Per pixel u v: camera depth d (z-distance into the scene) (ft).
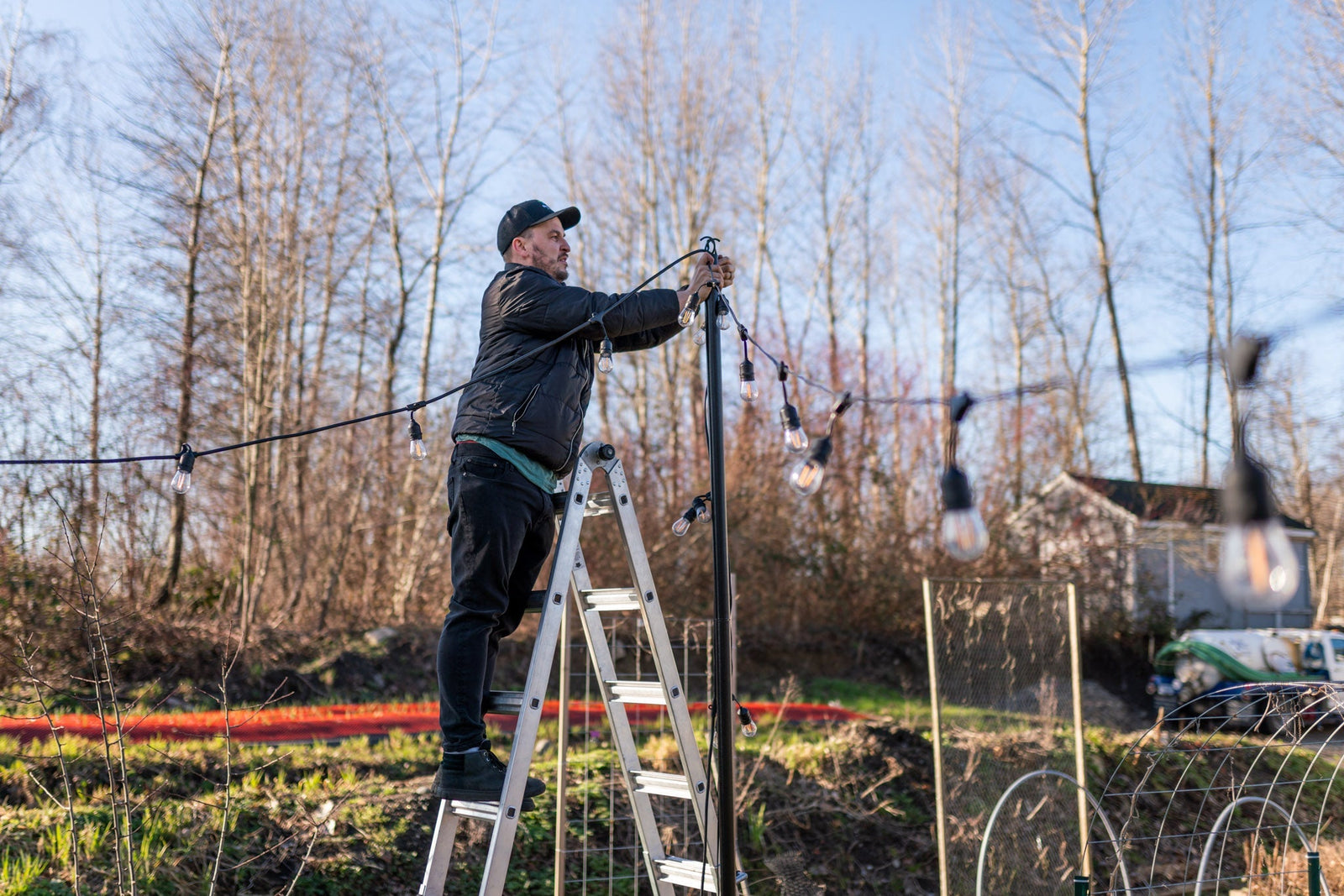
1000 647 20.48
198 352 48.24
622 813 20.10
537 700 9.96
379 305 56.70
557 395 10.37
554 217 11.17
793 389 59.88
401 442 56.85
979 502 58.90
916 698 47.62
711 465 9.91
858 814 22.74
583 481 10.66
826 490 57.26
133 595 36.78
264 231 47.80
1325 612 93.56
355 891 16.57
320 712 29.48
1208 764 28.37
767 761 24.03
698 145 73.41
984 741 20.10
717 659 9.77
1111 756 27.81
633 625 23.89
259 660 37.47
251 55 48.29
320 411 58.65
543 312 10.30
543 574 45.29
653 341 11.75
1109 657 55.93
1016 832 20.29
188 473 10.67
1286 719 19.57
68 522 15.20
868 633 55.26
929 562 56.90
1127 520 59.21
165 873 15.33
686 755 11.08
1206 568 63.16
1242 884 23.15
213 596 46.42
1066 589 21.03
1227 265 77.00
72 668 27.07
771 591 53.47
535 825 19.33
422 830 18.15
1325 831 26.09
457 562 10.33
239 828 16.93
